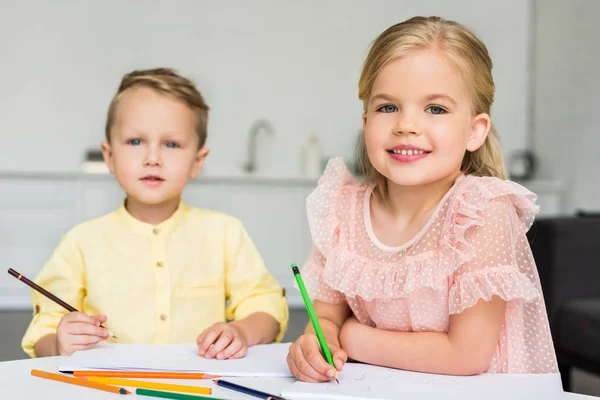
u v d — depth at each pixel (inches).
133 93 44.0
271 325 43.3
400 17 181.8
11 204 141.8
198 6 174.1
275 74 177.9
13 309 142.3
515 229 31.7
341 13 180.2
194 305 45.6
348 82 180.5
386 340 31.4
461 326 30.2
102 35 169.0
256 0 176.9
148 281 44.7
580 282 86.7
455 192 32.1
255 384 27.7
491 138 35.4
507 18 184.5
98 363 30.7
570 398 26.0
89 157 156.6
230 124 176.4
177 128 44.0
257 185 150.8
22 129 166.2
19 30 165.6
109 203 143.9
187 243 46.2
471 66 31.4
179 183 44.6
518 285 30.0
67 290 43.8
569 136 165.2
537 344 32.4
